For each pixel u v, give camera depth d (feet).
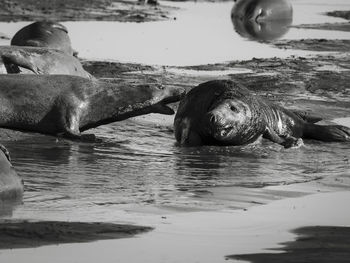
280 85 229.86
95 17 364.79
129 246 99.04
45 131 170.09
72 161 147.13
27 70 203.82
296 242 102.22
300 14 432.25
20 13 358.43
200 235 105.19
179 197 124.77
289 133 178.91
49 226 104.32
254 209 119.14
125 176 137.59
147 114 190.19
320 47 307.99
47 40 243.40
